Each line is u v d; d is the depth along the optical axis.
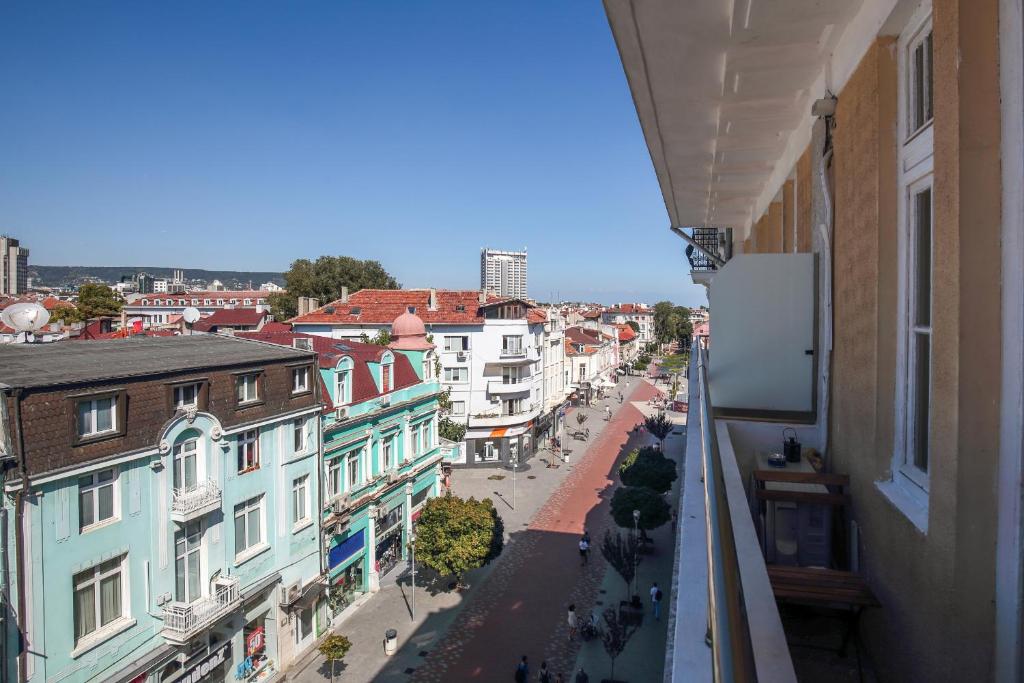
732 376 5.67
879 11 3.63
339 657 16.02
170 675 13.25
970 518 2.49
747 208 11.43
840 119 4.53
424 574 23.52
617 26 4.48
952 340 2.52
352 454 20.61
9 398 10.34
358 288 58.44
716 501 2.04
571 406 63.56
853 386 4.27
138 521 12.55
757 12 4.07
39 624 10.73
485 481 36.91
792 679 1.68
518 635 19.73
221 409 14.59
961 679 2.55
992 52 2.37
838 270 4.68
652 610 21.66
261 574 15.91
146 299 92.19
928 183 3.30
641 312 141.62
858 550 4.08
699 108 6.19
